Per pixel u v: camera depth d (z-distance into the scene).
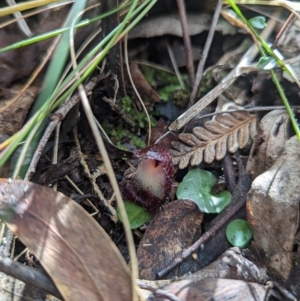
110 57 0.13
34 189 0.09
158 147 0.11
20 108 0.13
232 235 0.11
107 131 0.14
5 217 0.08
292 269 0.10
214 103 0.14
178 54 0.16
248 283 0.09
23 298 0.09
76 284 0.08
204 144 0.13
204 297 0.09
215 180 0.12
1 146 0.10
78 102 0.13
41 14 0.14
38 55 0.13
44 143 0.11
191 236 0.11
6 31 0.13
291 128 0.12
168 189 0.12
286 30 0.14
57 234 0.08
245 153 0.13
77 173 0.12
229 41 0.16
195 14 0.15
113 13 0.12
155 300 0.09
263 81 0.14
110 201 0.12
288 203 0.10
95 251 0.08
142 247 0.11
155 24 0.15
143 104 0.14
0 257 0.08
